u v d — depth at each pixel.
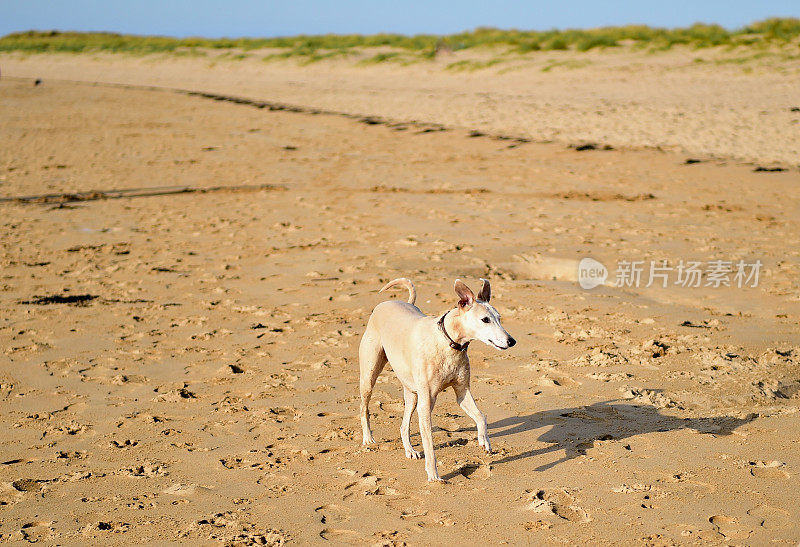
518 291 10.86
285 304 10.62
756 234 13.97
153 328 9.77
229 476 5.88
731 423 6.50
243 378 8.02
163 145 27.53
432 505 5.31
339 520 5.16
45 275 12.48
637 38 45.88
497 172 20.83
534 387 7.50
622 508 5.17
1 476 5.96
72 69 66.00
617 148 23.05
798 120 24.91
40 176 22.41
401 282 6.41
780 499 5.21
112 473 5.98
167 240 14.89
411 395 6.01
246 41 71.25
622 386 7.38
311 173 21.95
